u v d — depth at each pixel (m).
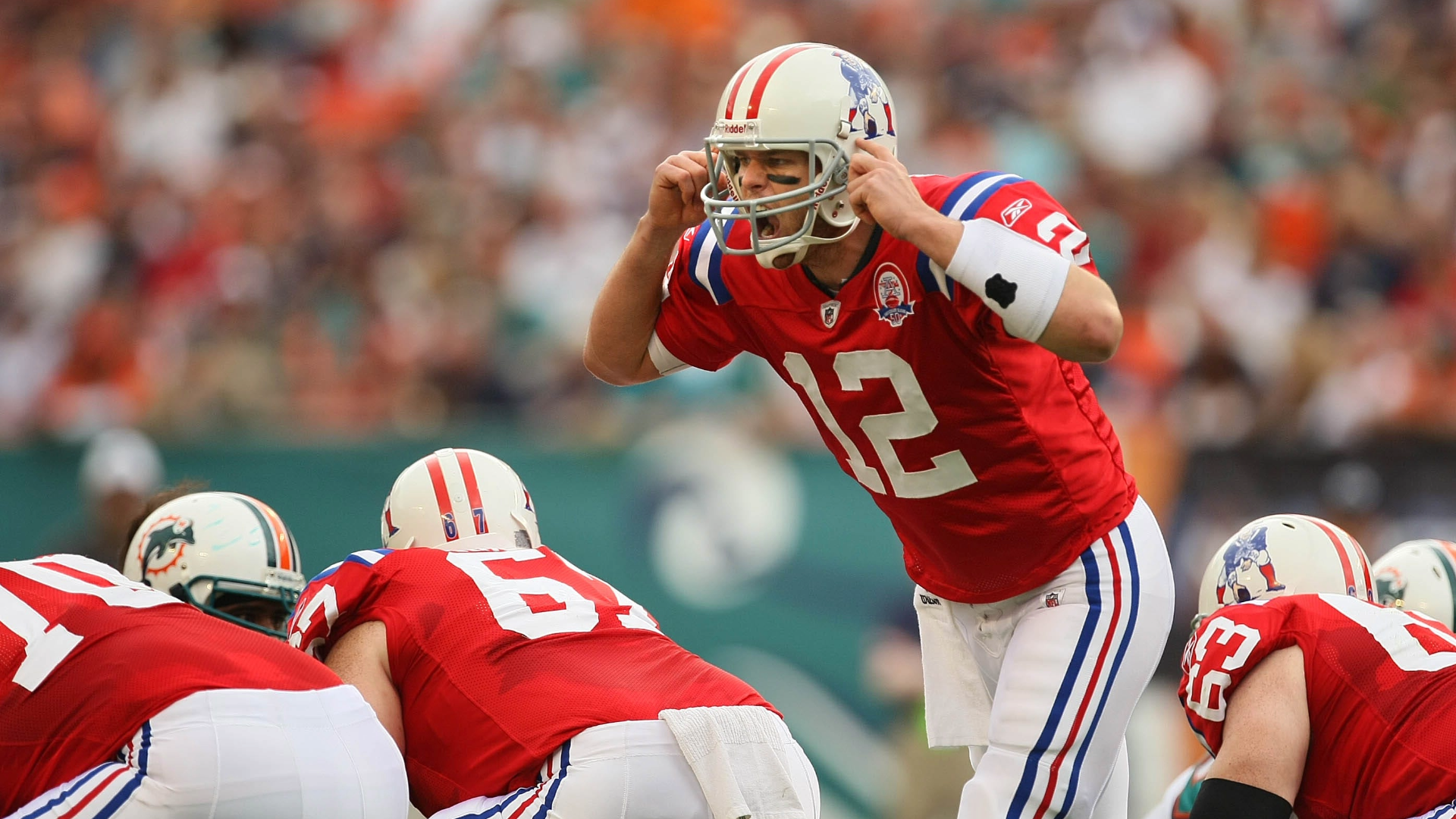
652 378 12.25
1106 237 32.66
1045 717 10.70
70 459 26.58
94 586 10.09
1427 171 34.28
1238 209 32.88
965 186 10.31
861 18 38.50
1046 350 10.57
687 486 24.50
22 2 42.41
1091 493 10.78
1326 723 10.50
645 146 36.56
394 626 10.95
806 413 25.97
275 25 41.38
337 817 9.82
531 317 32.06
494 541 11.86
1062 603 10.87
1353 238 32.50
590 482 24.78
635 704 10.77
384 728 10.48
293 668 10.11
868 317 10.49
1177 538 23.62
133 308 34.19
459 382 30.41
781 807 10.84
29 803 9.35
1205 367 28.30
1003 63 36.59
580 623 11.16
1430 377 28.88
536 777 10.64
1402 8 37.66
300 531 25.72
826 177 10.12
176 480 26.09
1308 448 23.44
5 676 9.59
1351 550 11.63
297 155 37.84
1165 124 34.97
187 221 36.25
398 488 12.03
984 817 10.64
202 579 12.09
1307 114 35.38
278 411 29.50
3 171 39.81
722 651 24.02
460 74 39.34
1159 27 36.38
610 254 33.88
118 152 39.75
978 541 11.06
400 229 34.66
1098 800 11.35
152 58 41.19
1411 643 10.63
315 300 33.16
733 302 11.26
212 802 9.39
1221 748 10.61
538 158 36.22
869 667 23.03
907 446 10.85
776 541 23.91
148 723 9.45
